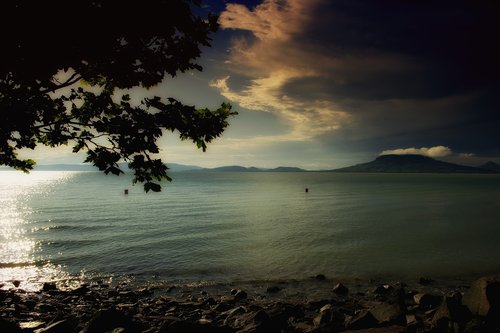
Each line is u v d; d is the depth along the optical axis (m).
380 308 10.15
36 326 8.70
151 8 4.41
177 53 5.25
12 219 41.94
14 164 6.94
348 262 20.92
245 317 10.27
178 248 24.98
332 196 87.06
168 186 142.38
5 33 3.94
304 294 15.19
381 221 39.78
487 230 33.16
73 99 5.93
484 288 8.36
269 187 136.62
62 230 33.44
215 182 191.88
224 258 21.95
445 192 105.88
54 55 4.30
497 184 177.62
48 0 3.85
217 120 5.80
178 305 13.05
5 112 4.76
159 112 5.45
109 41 4.54
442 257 22.17
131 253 23.50
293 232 31.89
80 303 13.27
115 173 5.36
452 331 8.02
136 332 8.37
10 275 18.50
